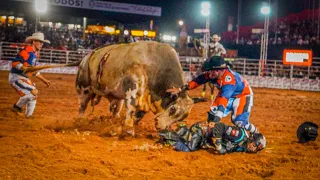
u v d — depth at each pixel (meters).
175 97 8.13
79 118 9.78
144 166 6.39
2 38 37.03
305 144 8.72
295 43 37.81
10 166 6.05
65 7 35.28
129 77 8.36
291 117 13.84
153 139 8.62
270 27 46.62
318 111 16.02
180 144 7.56
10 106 13.25
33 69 10.18
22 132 8.80
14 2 34.12
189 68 32.78
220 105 7.15
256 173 6.29
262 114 14.36
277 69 30.36
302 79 29.38
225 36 49.25
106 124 9.88
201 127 7.62
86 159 6.62
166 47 8.55
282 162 7.07
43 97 16.50
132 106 8.40
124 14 37.25
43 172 5.85
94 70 9.05
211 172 6.21
